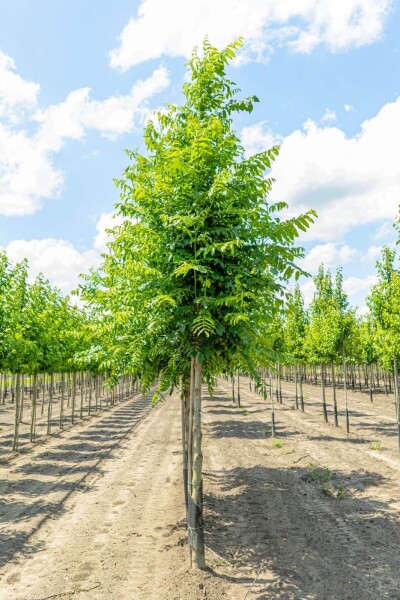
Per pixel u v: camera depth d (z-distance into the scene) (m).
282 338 20.61
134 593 5.87
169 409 30.27
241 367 7.54
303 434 18.00
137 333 7.79
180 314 6.59
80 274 9.03
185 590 5.84
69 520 8.94
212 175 6.64
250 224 6.80
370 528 8.02
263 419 22.67
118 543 7.66
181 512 9.23
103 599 5.72
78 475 12.54
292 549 7.20
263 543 7.46
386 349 14.79
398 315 13.61
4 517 9.07
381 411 25.73
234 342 6.61
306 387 45.75
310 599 5.64
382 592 5.81
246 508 9.31
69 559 7.03
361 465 12.62
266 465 13.02
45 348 17.09
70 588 6.05
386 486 10.55
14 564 6.89
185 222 6.18
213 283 6.70
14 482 11.83
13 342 13.30
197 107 7.20
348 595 5.75
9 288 14.21
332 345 18.95
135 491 10.94
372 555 6.91
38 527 8.47
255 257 6.54
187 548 7.24
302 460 13.48
